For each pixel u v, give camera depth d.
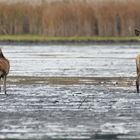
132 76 89.12
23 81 82.88
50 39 167.00
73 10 169.62
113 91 72.38
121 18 169.50
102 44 163.12
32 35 171.62
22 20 172.38
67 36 169.88
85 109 58.84
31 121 52.56
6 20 172.88
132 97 67.12
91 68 101.25
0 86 72.31
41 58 120.81
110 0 171.00
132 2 169.88
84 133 47.75
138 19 169.00
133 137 46.38
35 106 60.66
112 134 47.44
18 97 67.00
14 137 46.25
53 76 89.00
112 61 114.06
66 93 70.38
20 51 139.38
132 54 130.50
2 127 49.94
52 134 47.38
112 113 56.59
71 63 110.19
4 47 152.00
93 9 170.12
